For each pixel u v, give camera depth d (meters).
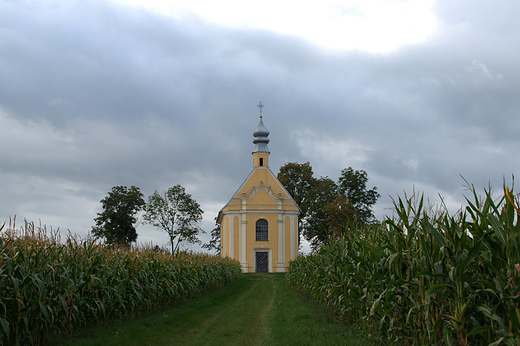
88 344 10.05
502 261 6.56
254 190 55.28
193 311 16.95
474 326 6.99
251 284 33.97
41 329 9.68
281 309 17.28
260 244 54.19
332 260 14.61
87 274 11.72
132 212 61.41
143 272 15.13
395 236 8.76
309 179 67.00
